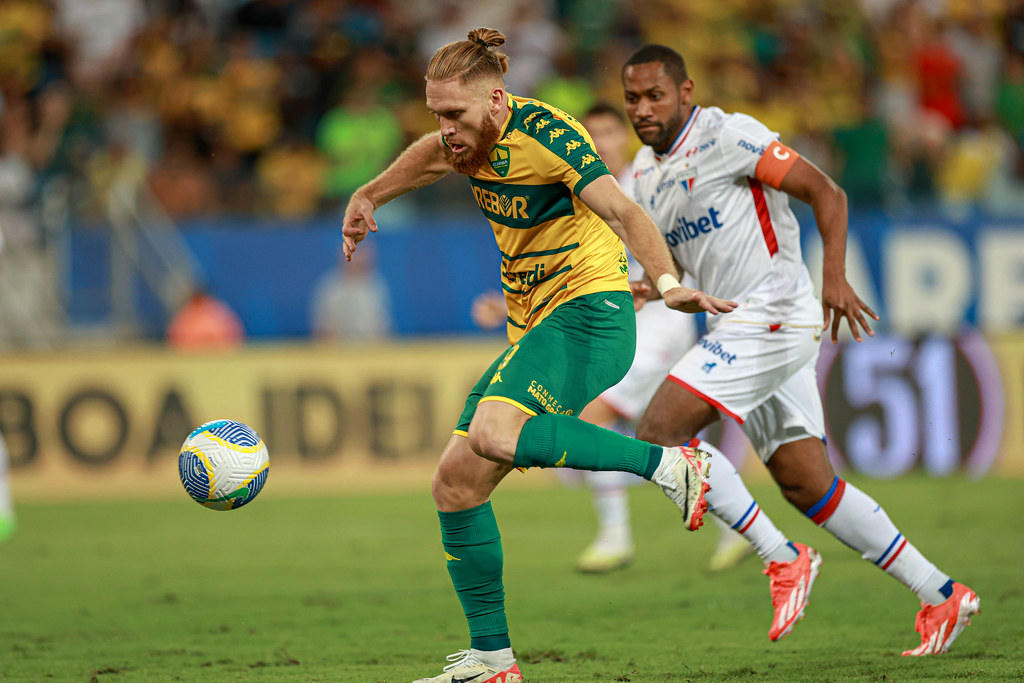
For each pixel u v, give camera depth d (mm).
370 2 52562
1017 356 39688
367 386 38438
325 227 40906
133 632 17484
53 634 17391
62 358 36688
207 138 48062
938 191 49469
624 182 22797
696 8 55562
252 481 14234
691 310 12234
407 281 41312
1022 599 18828
